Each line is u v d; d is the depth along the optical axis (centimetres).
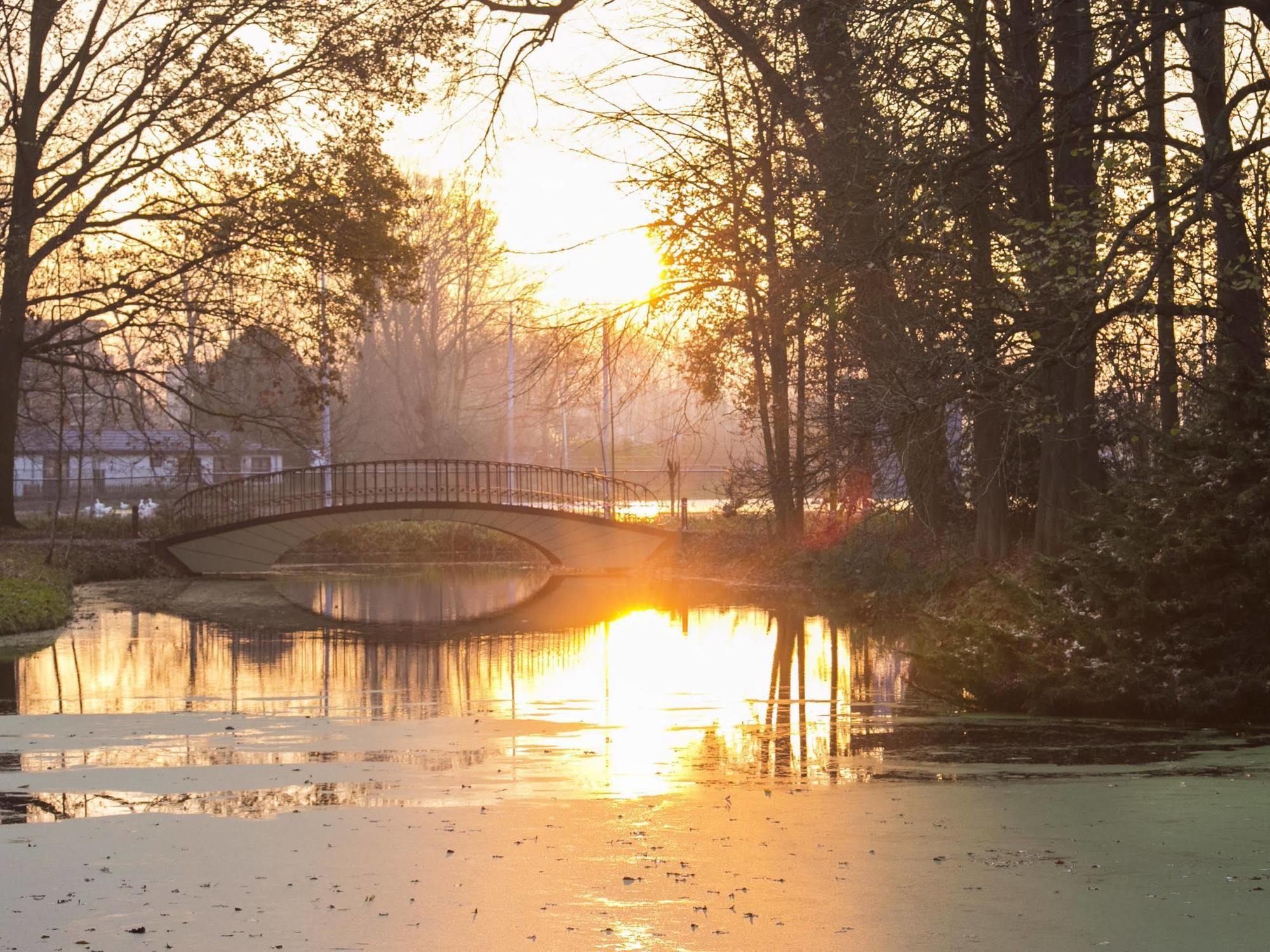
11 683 1532
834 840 578
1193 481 1202
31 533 3559
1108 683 1123
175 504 3816
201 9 3134
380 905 467
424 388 6431
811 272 1462
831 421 1700
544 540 3503
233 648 1964
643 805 670
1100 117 1279
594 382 2367
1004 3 1501
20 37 3169
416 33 2591
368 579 3544
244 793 712
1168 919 444
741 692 1380
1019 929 434
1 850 561
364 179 3272
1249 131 1408
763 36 1573
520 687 1449
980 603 1817
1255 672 1102
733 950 411
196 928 438
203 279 3472
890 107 1373
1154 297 1302
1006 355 1293
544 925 441
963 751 904
